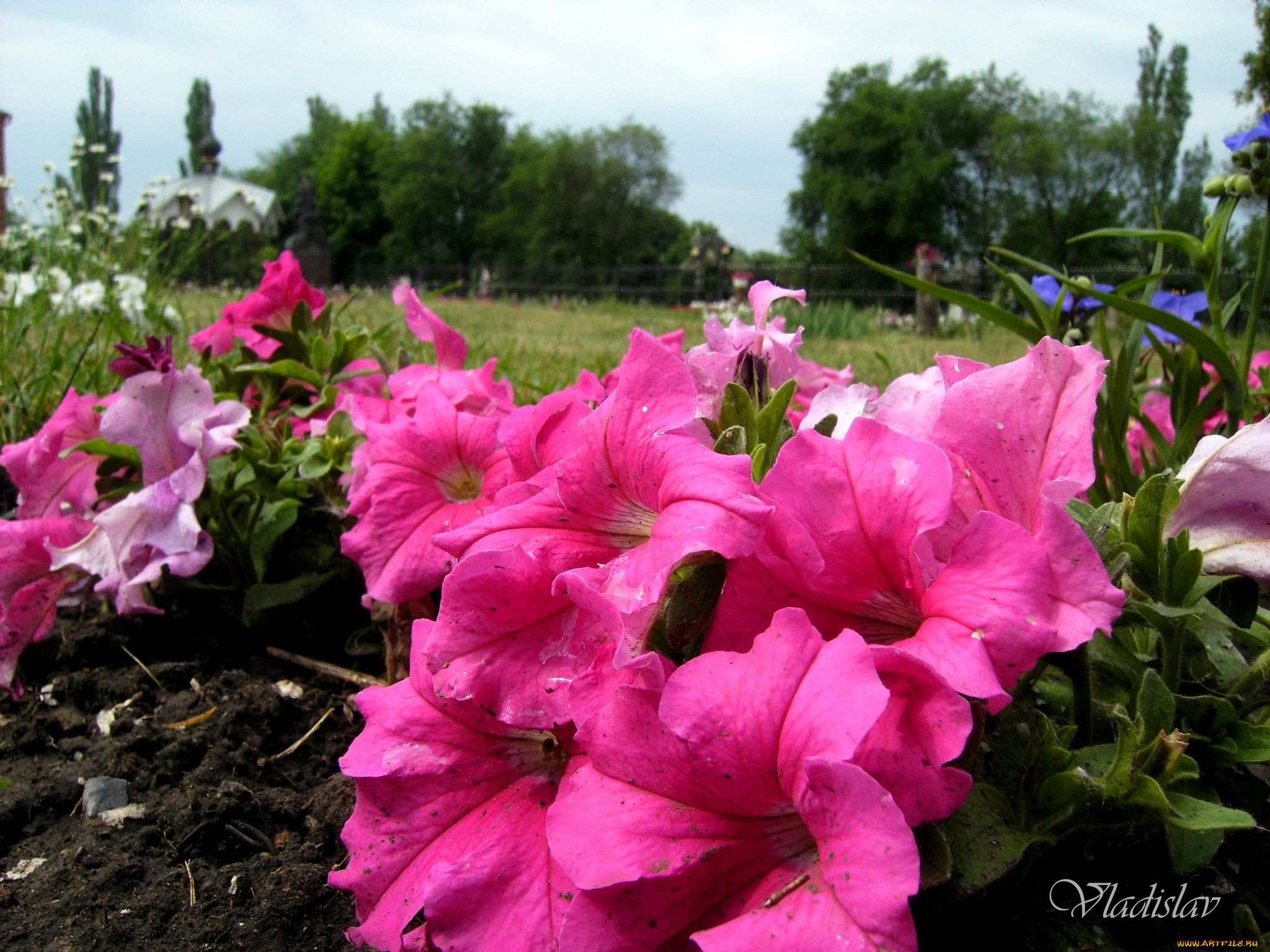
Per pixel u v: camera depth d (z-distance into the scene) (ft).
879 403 0.80
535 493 0.75
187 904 0.86
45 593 1.23
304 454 1.26
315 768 1.07
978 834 0.61
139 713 1.16
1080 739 0.71
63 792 1.01
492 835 0.68
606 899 0.57
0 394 1.90
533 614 0.67
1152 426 1.36
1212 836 0.65
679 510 0.60
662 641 0.67
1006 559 0.56
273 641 1.32
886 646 0.56
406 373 1.27
